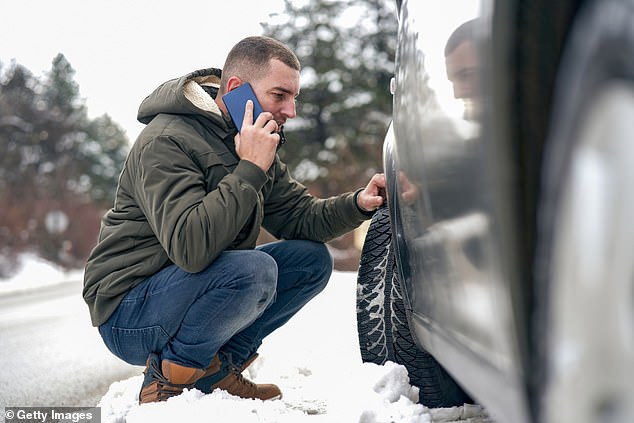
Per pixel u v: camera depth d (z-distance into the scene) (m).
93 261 2.46
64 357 4.55
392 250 2.27
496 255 0.93
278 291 2.71
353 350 3.53
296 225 2.84
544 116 0.85
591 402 0.79
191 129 2.44
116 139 52.41
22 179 41.62
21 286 18.52
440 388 2.15
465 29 1.06
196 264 2.26
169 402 2.23
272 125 2.38
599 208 0.77
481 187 0.98
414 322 1.85
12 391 3.41
